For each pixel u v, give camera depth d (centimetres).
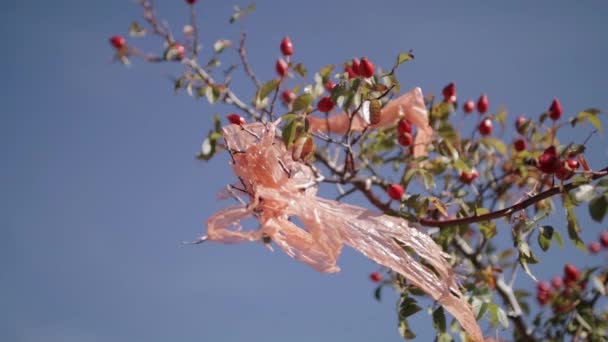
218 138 141
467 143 145
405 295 129
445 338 127
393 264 119
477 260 140
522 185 145
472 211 134
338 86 125
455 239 140
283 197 119
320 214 120
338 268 119
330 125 134
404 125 132
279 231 119
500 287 141
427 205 125
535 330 139
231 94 144
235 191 122
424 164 137
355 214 120
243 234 118
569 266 139
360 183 133
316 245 119
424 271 119
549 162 119
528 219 124
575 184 118
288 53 142
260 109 135
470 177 138
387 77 126
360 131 136
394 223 120
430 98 141
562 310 137
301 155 126
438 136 140
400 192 127
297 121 124
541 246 123
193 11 152
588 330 133
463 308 119
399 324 129
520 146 142
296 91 134
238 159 120
